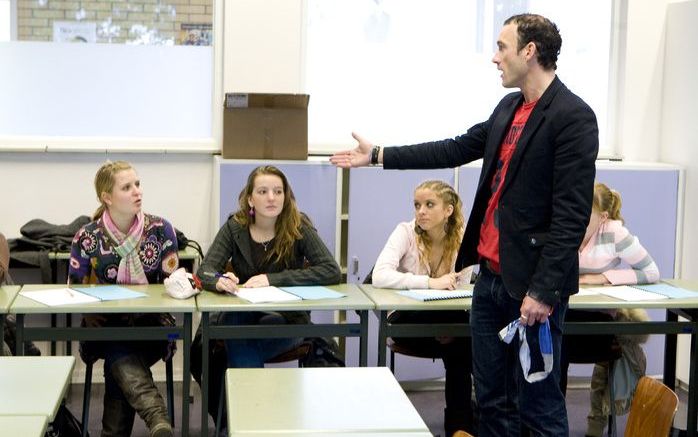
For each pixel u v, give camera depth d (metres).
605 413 4.09
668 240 4.95
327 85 4.98
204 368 3.49
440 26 5.04
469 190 4.79
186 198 4.84
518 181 2.94
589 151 2.83
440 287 3.76
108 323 3.66
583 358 3.83
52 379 2.33
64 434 3.40
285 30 4.80
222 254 3.79
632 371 3.95
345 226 4.88
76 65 4.76
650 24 5.14
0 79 4.70
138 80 4.82
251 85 4.81
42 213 4.71
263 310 3.41
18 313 3.33
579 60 5.20
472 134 3.31
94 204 4.75
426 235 3.93
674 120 5.07
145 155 4.77
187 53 4.84
